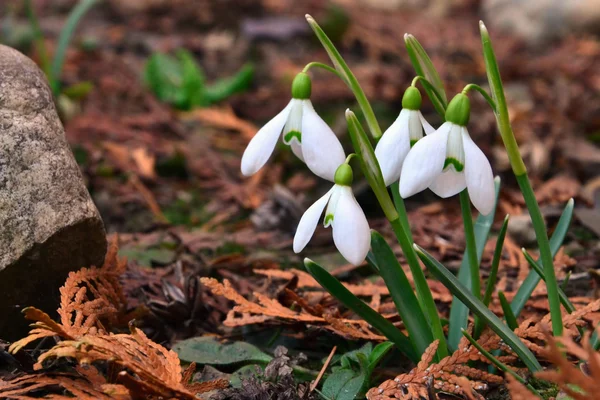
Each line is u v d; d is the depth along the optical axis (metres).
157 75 1.25
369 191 0.87
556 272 0.69
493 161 1.00
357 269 0.73
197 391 0.59
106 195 0.90
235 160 1.05
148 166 0.98
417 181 0.56
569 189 0.88
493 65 0.57
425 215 0.85
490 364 0.61
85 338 0.57
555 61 1.46
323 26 1.60
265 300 0.64
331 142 0.58
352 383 0.61
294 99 0.58
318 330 0.65
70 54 1.41
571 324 0.61
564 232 0.63
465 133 0.57
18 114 0.62
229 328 0.67
